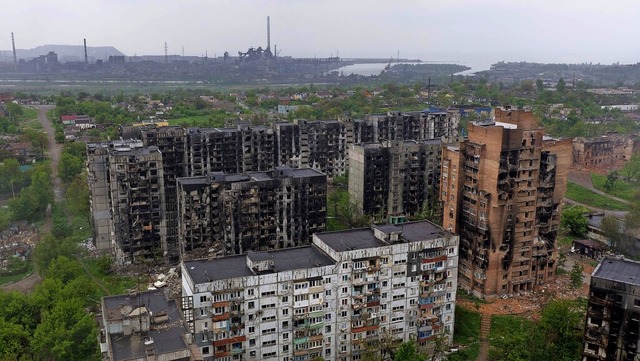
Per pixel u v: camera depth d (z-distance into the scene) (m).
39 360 166.75
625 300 137.50
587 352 145.88
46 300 184.38
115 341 119.12
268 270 159.00
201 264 165.50
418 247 171.50
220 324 152.88
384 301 171.00
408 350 154.38
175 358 114.56
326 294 163.25
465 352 181.12
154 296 140.38
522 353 167.12
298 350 163.12
